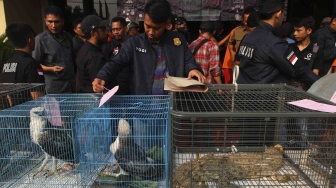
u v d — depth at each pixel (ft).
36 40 8.74
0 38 12.37
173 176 3.65
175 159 3.68
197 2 13.39
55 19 8.86
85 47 7.80
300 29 8.76
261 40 6.14
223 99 4.57
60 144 4.40
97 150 4.34
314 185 3.64
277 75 6.20
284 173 3.84
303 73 5.75
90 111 4.58
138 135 4.24
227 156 3.84
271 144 3.97
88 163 4.33
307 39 9.02
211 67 9.00
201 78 5.49
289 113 3.34
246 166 3.80
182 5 13.46
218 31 12.23
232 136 3.80
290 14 15.12
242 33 10.48
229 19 13.62
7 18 13.47
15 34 6.59
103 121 4.32
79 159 4.30
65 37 9.84
